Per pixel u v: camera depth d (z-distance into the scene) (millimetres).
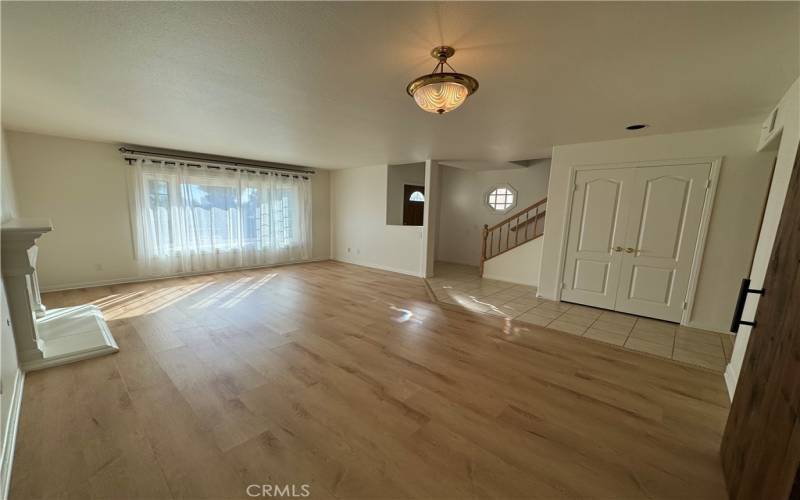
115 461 1574
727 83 2191
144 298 4297
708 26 1563
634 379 2477
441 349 2934
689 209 3537
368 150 4988
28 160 4152
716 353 2943
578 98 2570
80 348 2635
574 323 3662
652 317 3840
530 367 2629
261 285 5203
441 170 8367
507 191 7379
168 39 1812
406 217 7746
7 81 2424
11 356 2070
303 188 7148
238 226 6230
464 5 1469
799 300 1095
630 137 3768
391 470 1568
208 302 4199
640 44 1756
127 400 2066
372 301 4449
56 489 1413
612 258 4066
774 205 2162
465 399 2164
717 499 1450
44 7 1507
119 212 4926
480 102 2701
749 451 1304
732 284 3379
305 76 2285
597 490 1485
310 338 3109
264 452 1659
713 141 3354
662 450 1745
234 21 1633
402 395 2191
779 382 1136
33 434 1735
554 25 1606
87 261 4719
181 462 1581
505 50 1866
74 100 2838
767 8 1403
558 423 1945
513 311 4082
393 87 2463
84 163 4582
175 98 2768
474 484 1502
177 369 2467
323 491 1447
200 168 5598
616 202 3980
